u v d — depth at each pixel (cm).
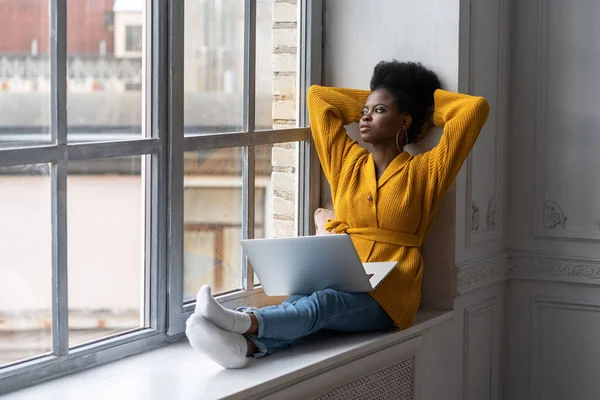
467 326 277
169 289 225
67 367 199
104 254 210
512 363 299
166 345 226
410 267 246
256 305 256
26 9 184
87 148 200
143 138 217
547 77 285
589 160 280
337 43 279
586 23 277
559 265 287
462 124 242
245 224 252
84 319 206
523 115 290
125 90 211
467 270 270
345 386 229
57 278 196
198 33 230
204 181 237
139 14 213
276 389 203
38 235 192
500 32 283
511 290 298
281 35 262
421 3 262
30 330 192
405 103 254
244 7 246
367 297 237
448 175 246
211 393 188
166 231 223
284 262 225
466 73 263
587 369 287
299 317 218
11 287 187
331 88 267
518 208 294
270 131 257
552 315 291
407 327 244
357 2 274
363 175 256
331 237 217
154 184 220
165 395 187
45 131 191
